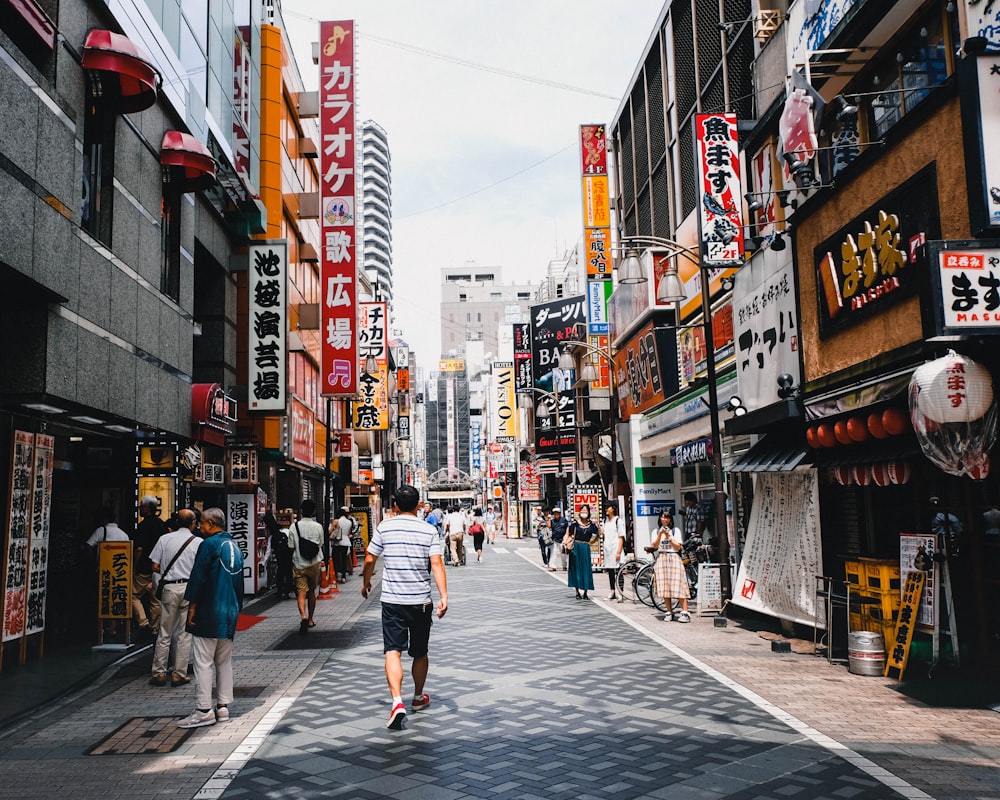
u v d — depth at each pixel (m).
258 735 6.18
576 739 5.98
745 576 11.57
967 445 6.67
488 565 26.69
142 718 6.79
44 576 9.64
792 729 6.17
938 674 8.02
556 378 39.28
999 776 5.03
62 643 10.57
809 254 9.92
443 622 12.66
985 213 6.18
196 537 8.45
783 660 9.09
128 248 10.94
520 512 53.88
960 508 8.14
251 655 9.95
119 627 10.61
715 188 12.75
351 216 20.55
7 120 7.71
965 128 6.35
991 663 7.65
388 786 4.98
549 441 39.50
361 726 6.43
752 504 11.98
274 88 19.53
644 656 9.41
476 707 7.03
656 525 20.22
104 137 10.35
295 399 21.41
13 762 5.56
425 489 85.44
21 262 7.91
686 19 19.34
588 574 15.91
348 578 22.56
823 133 11.09
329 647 10.55
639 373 21.64
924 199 7.42
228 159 15.17
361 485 36.59
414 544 6.73
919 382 6.60
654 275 20.31
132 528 12.04
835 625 10.17
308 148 25.36
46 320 8.58
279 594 17.14
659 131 21.95
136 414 11.05
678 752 5.61
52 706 7.30
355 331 20.25
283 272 17.64
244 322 18.05
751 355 11.92
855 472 8.68
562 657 9.42
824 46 10.05
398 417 61.88
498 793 4.84
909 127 7.59
